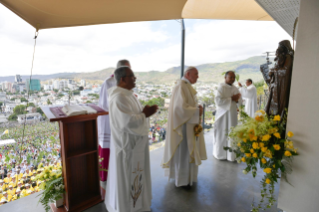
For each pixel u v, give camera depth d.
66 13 2.17
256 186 2.78
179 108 2.48
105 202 2.23
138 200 2.06
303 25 1.24
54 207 2.23
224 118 3.57
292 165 1.40
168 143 2.69
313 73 1.24
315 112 1.26
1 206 2.33
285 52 1.52
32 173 2.58
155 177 3.07
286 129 1.39
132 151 1.95
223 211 2.25
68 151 2.20
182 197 2.53
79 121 2.16
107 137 2.85
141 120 1.89
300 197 1.39
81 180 2.38
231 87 3.60
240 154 1.64
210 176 3.08
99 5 2.17
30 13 2.03
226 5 2.98
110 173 2.11
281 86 1.53
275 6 2.28
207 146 4.48
